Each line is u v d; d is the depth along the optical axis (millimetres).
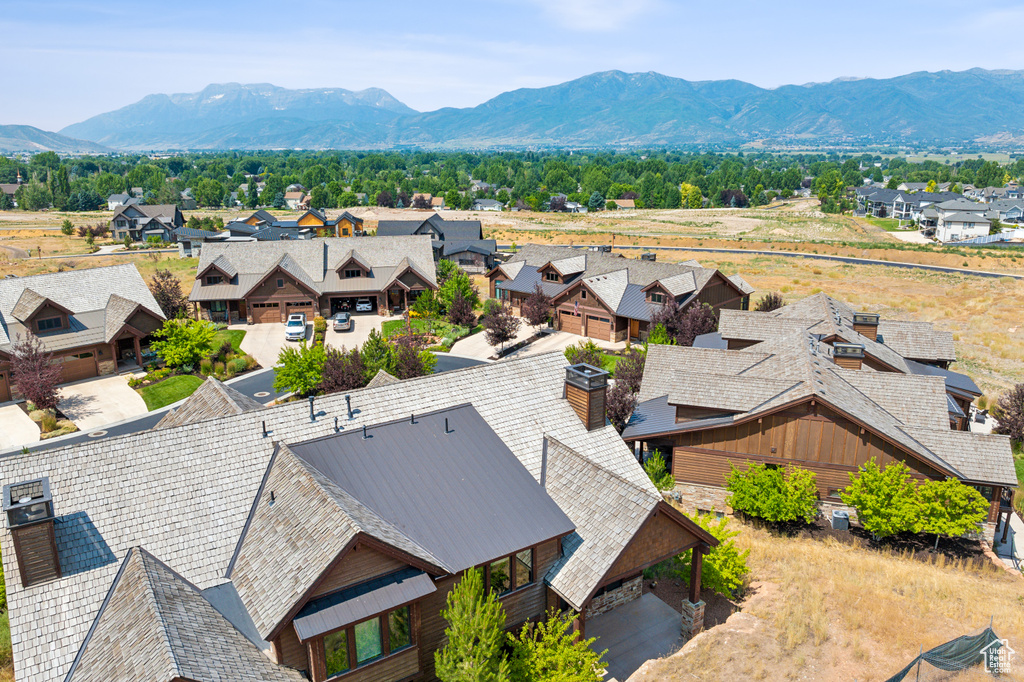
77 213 183125
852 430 30062
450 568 18156
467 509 20094
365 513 18344
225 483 20125
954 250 111500
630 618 22781
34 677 15461
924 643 20953
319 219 132500
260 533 18672
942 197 179625
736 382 32688
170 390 47500
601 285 61750
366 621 16906
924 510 27734
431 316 68500
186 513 19156
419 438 22281
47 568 16828
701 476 32938
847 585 24344
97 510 18453
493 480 21422
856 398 32406
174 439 20344
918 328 44969
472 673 15562
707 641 20969
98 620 16609
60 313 49344
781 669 19703
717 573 22875
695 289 59469
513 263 74375
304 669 16734
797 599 23484
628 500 20016
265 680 15289
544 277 69938
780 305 60562
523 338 62375
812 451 30891
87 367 50094
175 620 15586
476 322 66500
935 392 33312
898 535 30297
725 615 22859
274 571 17156
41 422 41219
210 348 53938
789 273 92562
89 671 15164
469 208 199500
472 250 94312
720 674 19484
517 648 17906
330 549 16328
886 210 193500
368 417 22781
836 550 28484
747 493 29688
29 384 42000
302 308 68312
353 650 16656
